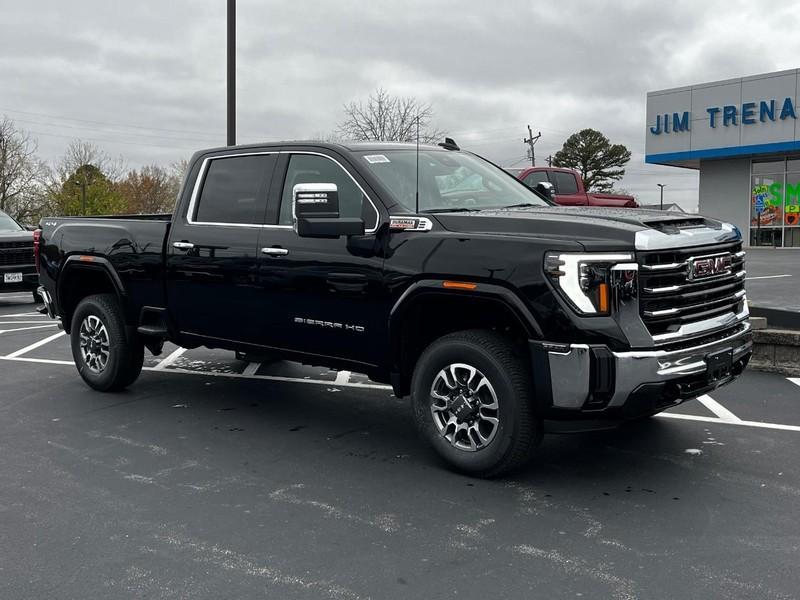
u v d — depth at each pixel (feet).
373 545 12.19
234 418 20.04
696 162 103.30
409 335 16.07
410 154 17.95
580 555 11.75
